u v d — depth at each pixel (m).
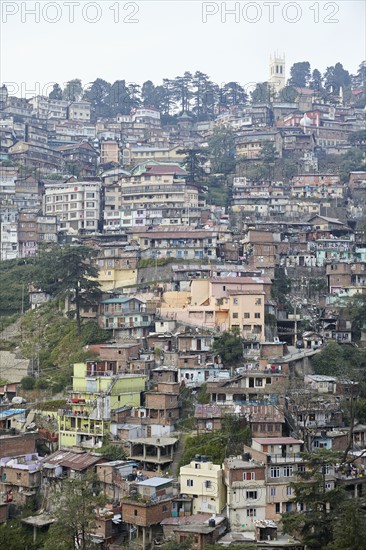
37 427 185.62
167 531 139.38
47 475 158.62
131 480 151.38
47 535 147.00
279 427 163.12
